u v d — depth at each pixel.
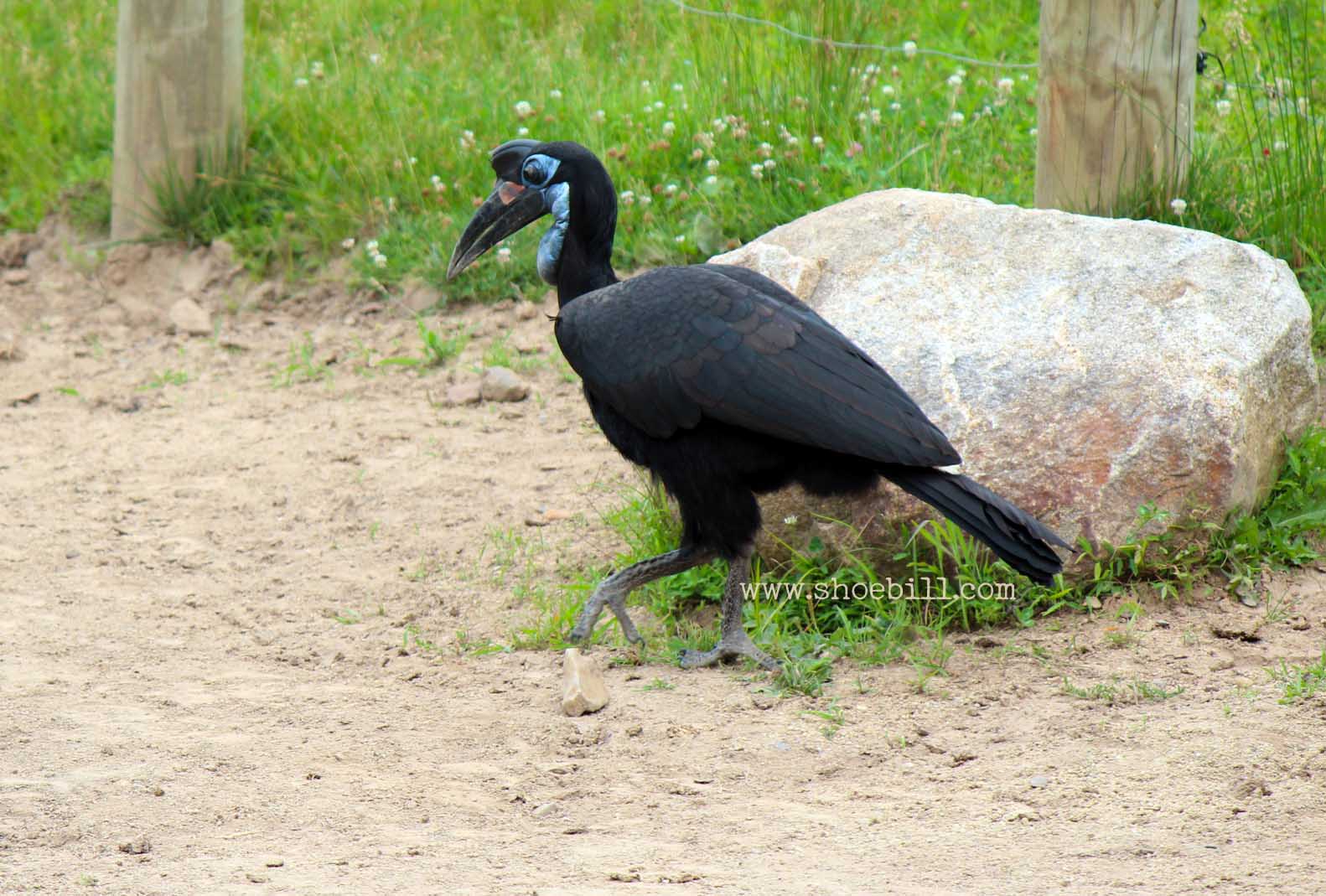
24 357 18.59
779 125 19.06
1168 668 10.65
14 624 12.30
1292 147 16.83
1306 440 12.63
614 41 23.09
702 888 7.94
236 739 10.17
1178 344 11.73
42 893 8.03
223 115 20.14
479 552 13.55
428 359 17.78
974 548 11.52
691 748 9.94
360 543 13.91
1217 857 8.13
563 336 11.01
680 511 11.75
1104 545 11.41
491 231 12.17
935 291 12.56
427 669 11.45
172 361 18.44
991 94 19.89
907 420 10.23
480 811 9.11
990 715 10.20
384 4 24.75
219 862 8.43
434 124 20.70
